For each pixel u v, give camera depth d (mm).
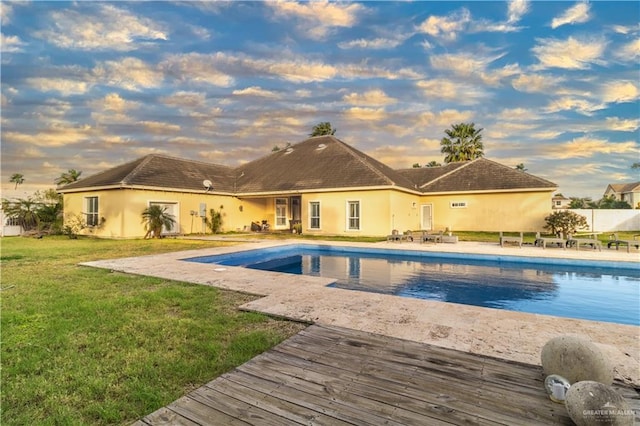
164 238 17047
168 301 5441
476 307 5000
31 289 6320
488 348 3461
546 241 12477
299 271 10258
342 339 3754
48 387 2900
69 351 3607
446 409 2412
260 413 2402
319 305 5117
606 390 2158
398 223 18344
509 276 9086
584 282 8344
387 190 17109
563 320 4359
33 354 3525
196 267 8609
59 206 21516
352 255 13156
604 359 2562
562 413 2354
